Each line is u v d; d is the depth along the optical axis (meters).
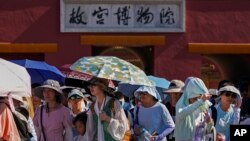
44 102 17.11
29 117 15.00
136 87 19.92
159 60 34.81
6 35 34.09
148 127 16.08
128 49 38.16
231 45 35.31
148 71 37.44
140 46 36.19
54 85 16.00
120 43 34.59
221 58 42.41
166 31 34.88
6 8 34.12
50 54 34.25
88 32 34.44
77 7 34.38
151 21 34.84
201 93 14.96
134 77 15.00
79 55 34.38
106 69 14.86
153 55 35.22
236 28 35.53
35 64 21.08
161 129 16.16
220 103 16.41
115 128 14.48
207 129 15.09
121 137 14.61
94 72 14.82
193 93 15.03
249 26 35.56
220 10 35.41
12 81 12.02
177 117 15.09
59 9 34.38
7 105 12.53
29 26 34.25
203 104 14.88
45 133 16.00
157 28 34.84
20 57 34.97
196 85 15.04
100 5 34.50
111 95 14.80
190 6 35.16
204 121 15.07
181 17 34.91
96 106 14.84
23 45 34.09
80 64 15.15
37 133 16.06
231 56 41.69
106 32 34.53
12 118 12.59
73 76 21.42
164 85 21.08
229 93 16.00
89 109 15.07
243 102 23.22
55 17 34.41
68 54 34.31
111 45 35.12
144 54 38.03
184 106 15.44
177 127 15.15
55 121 15.95
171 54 34.91
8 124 12.42
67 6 34.34
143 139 15.90
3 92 11.68
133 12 34.72
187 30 35.09
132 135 16.09
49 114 16.02
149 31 34.72
